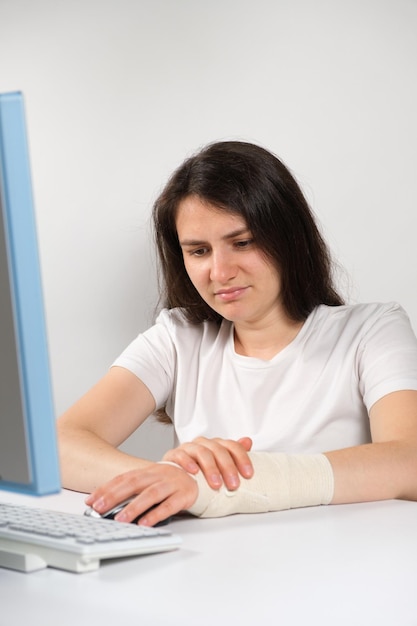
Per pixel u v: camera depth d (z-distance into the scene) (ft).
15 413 2.97
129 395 6.72
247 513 4.65
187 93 8.46
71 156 8.78
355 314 6.57
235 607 3.08
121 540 3.62
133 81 8.57
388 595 3.22
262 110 8.33
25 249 2.91
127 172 8.64
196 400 6.71
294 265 6.31
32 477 2.98
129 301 8.67
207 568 3.56
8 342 2.94
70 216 8.82
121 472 5.37
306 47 8.20
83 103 8.71
